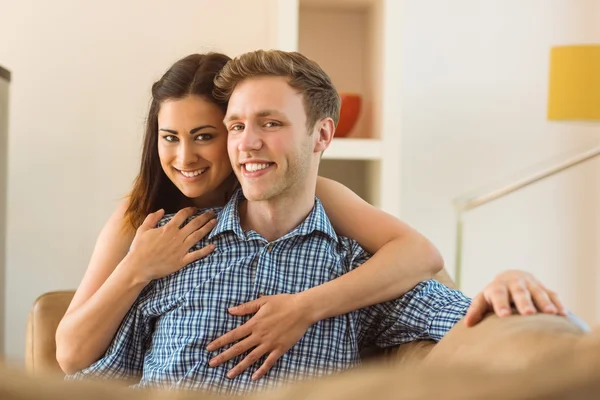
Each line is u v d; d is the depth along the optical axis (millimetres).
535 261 2943
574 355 329
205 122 1323
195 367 1220
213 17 2738
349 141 2357
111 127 2715
